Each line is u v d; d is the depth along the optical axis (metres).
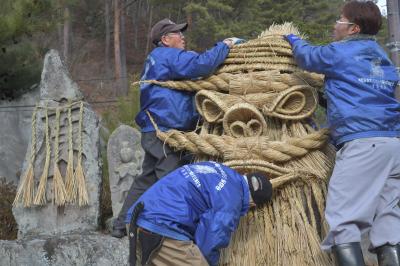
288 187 3.48
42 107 7.25
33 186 7.05
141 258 3.33
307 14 24.45
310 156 3.51
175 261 3.26
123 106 9.77
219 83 3.67
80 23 32.22
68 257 6.48
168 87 3.85
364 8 3.35
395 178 3.23
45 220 7.07
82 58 29.75
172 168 3.89
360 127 3.17
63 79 7.34
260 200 3.31
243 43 3.75
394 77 3.32
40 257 6.53
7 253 6.64
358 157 3.14
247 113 3.55
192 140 3.65
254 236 3.44
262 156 3.47
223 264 3.42
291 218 3.42
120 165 7.46
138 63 31.16
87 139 7.20
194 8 22.48
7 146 10.38
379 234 3.20
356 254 3.05
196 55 3.74
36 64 10.18
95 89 26.25
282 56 3.68
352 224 3.10
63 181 7.07
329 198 3.19
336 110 3.23
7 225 8.04
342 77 3.24
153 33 4.10
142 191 4.21
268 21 23.25
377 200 3.13
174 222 3.27
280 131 3.65
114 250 6.48
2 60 9.73
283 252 3.38
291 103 3.61
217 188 3.24
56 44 29.09
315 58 3.33
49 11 9.92
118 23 25.58
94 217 7.07
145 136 4.01
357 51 3.26
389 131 3.19
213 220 3.18
